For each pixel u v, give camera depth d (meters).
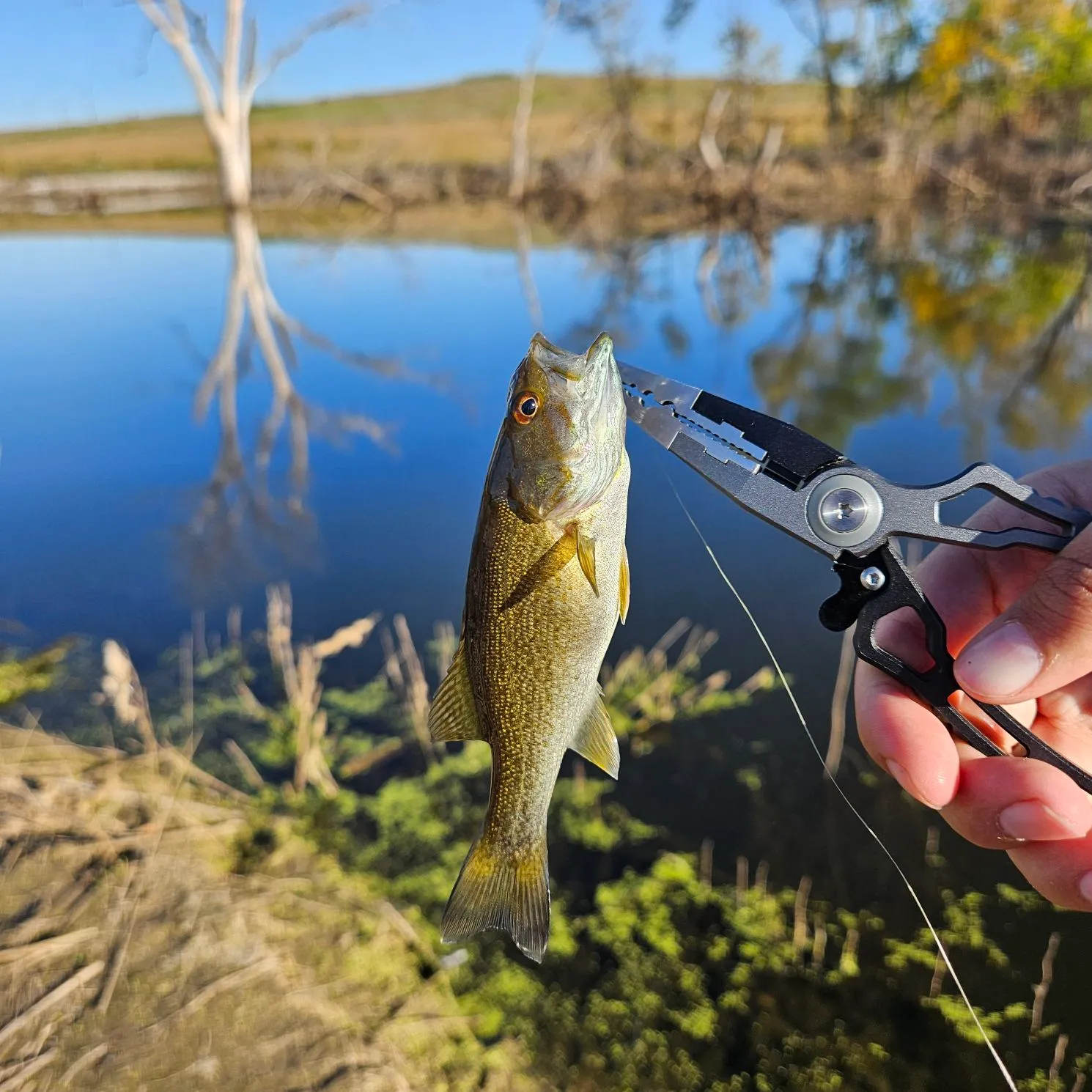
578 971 0.31
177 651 0.49
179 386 0.92
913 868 0.34
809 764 0.39
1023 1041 0.28
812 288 1.36
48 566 0.56
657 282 1.46
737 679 0.44
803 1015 0.29
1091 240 1.52
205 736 0.42
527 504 0.21
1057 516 0.19
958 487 0.19
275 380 0.91
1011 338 0.99
